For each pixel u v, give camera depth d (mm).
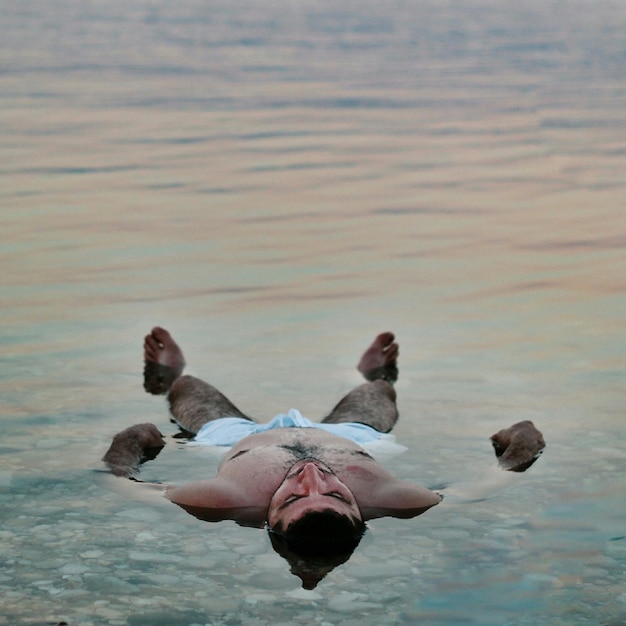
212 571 3686
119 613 3527
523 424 4352
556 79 15383
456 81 15219
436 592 3607
